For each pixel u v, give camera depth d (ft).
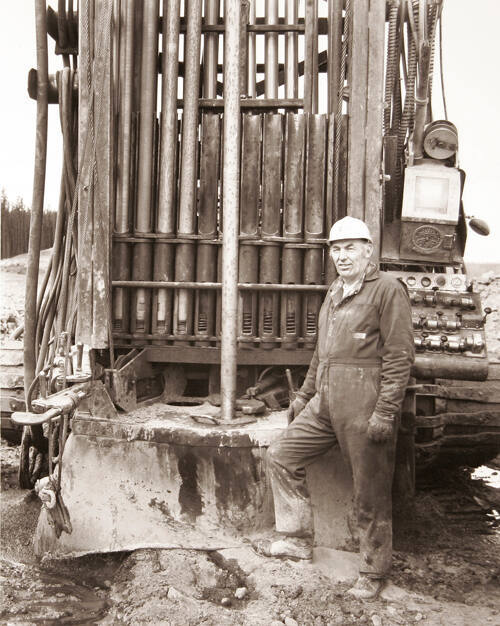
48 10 16.38
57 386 13.41
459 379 14.25
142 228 15.58
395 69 15.51
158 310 15.58
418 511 15.40
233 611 11.08
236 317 13.70
